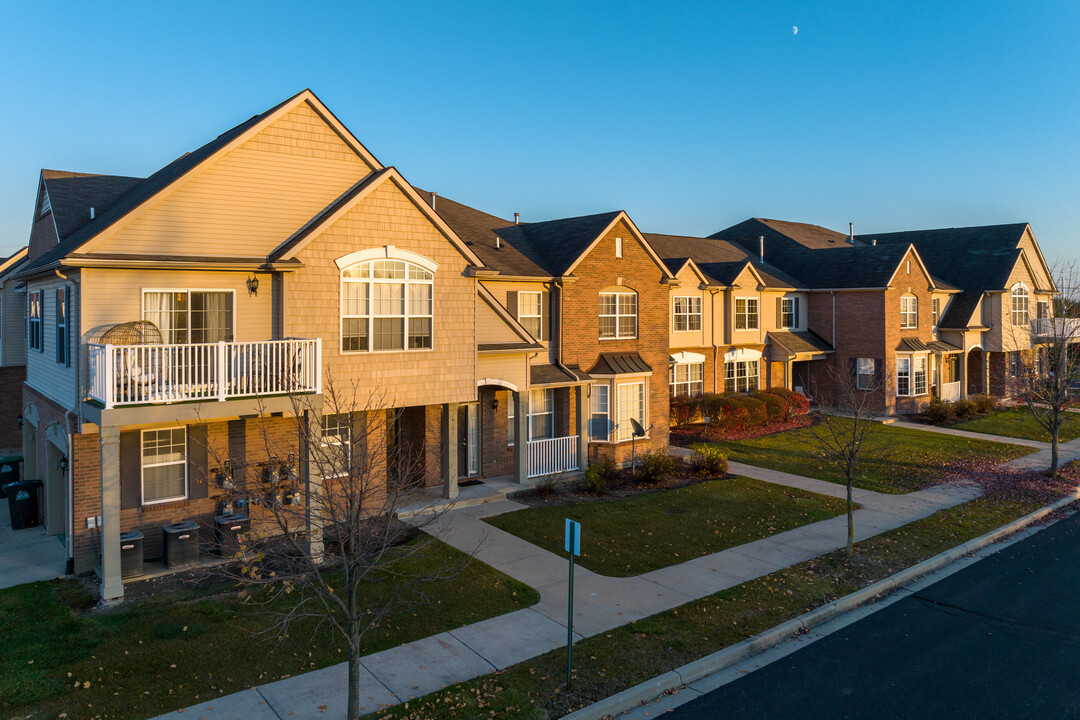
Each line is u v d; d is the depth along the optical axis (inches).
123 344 490.9
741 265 1282.0
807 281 1457.9
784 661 413.4
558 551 580.1
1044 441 1147.3
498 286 799.7
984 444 1103.6
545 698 353.7
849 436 859.4
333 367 591.5
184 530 520.1
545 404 853.8
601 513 693.3
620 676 378.0
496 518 666.8
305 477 500.1
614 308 909.8
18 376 869.8
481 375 723.4
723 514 700.7
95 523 517.7
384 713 335.9
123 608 453.4
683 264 1162.0
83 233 578.2
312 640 411.2
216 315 550.3
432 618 445.4
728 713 354.0
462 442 780.6
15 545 576.1
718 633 434.3
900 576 542.9
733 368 1299.2
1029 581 548.4
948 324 1531.7
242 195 566.9
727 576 531.8
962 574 565.3
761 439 1109.1
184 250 540.4
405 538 595.5
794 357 1325.0
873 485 839.1
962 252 1668.3
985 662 411.8
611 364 885.2
